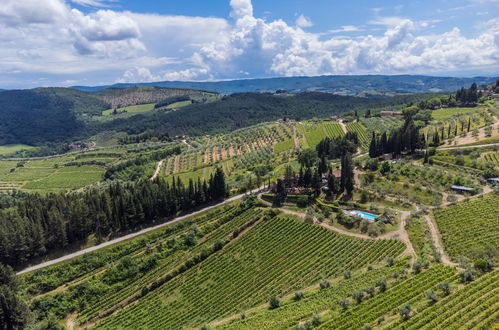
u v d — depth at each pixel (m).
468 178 143.62
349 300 82.50
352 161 173.75
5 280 104.31
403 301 76.88
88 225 136.88
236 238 134.62
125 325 99.56
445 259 95.81
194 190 168.25
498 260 88.38
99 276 119.56
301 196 147.50
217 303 102.69
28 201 149.88
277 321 80.75
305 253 116.12
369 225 120.25
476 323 64.50
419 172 155.62
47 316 103.19
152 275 120.19
